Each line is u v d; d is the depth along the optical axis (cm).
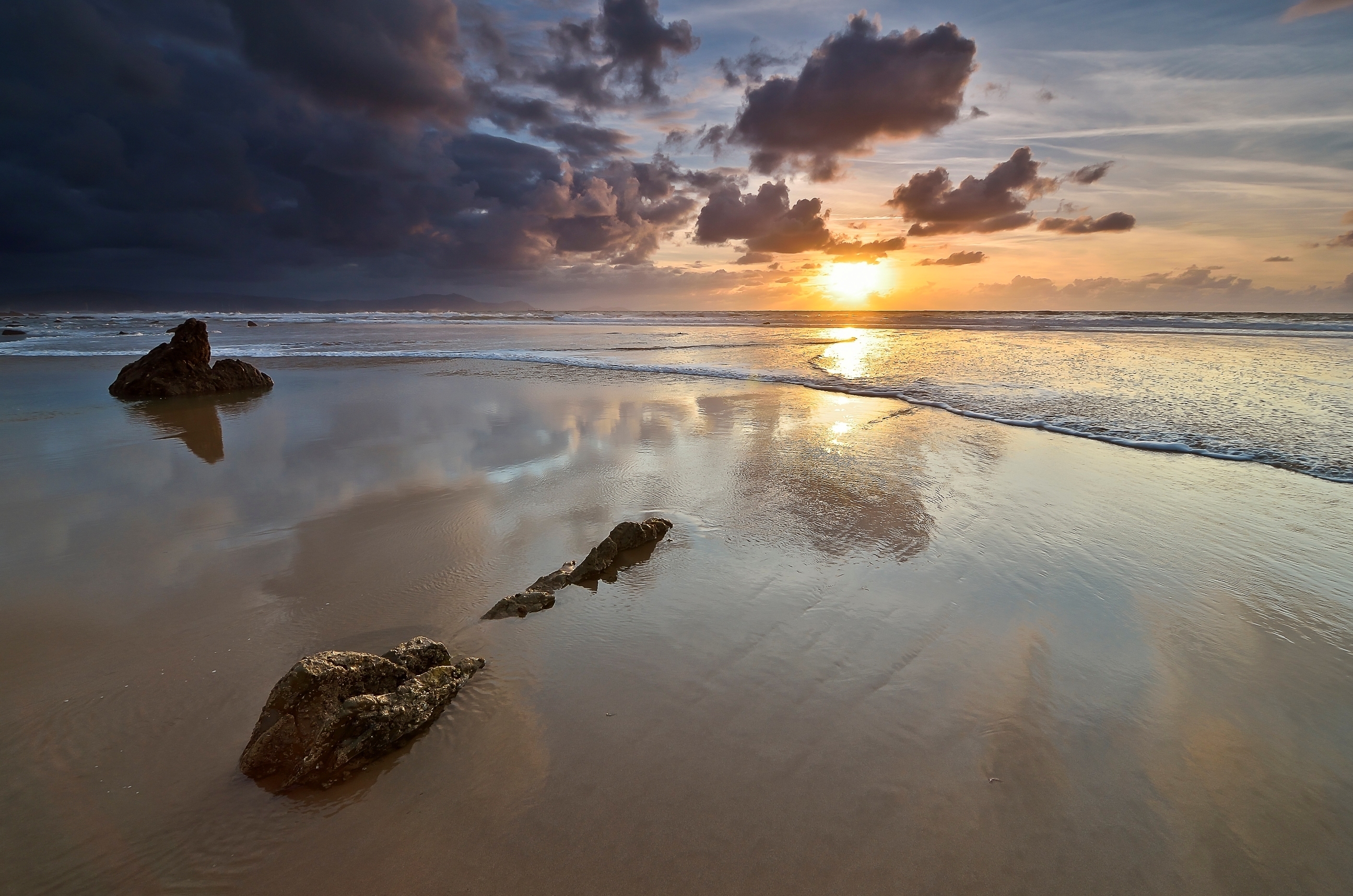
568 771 322
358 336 3769
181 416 1276
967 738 345
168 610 480
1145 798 305
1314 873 265
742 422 1166
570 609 486
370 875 265
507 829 287
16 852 272
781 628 458
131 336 3722
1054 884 261
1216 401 1316
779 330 4269
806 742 343
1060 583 527
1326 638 447
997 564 563
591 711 369
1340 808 299
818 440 1018
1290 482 796
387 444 1002
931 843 281
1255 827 288
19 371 2036
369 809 298
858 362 2134
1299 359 2050
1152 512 695
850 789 310
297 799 302
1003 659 420
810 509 700
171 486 793
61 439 1066
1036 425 1123
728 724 357
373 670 353
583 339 3475
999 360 2134
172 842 279
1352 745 341
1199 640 445
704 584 529
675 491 762
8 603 491
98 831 283
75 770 318
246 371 1653
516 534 633
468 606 489
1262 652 430
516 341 3269
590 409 1302
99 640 437
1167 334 3238
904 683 394
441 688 372
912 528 646
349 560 571
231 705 367
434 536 627
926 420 1173
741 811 297
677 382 1730
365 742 323
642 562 571
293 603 491
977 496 746
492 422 1173
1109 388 1503
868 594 510
